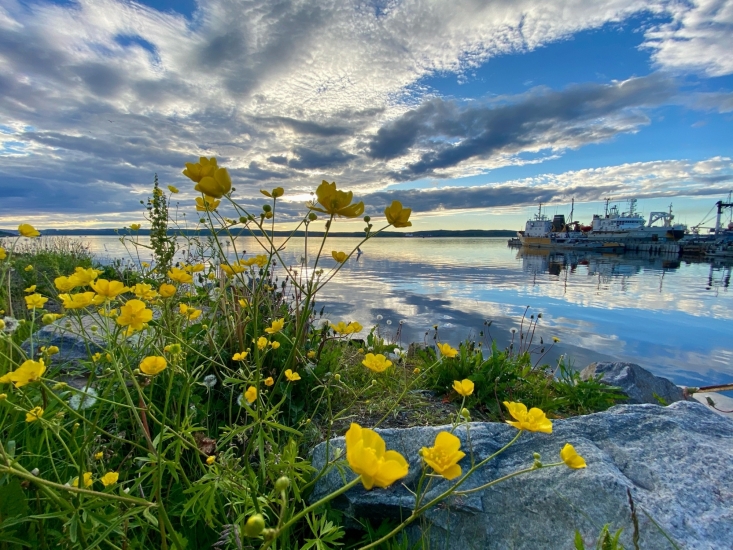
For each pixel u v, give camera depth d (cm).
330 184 150
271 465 153
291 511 145
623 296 1830
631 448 197
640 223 7669
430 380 333
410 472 197
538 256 5222
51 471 145
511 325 1063
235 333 274
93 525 119
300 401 262
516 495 177
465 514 176
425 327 960
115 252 876
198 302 340
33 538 124
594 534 156
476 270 2842
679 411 231
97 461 154
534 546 162
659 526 150
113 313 182
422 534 163
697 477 175
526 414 112
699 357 886
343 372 312
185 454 180
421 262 3503
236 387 242
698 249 6003
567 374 370
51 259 711
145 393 187
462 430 217
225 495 146
